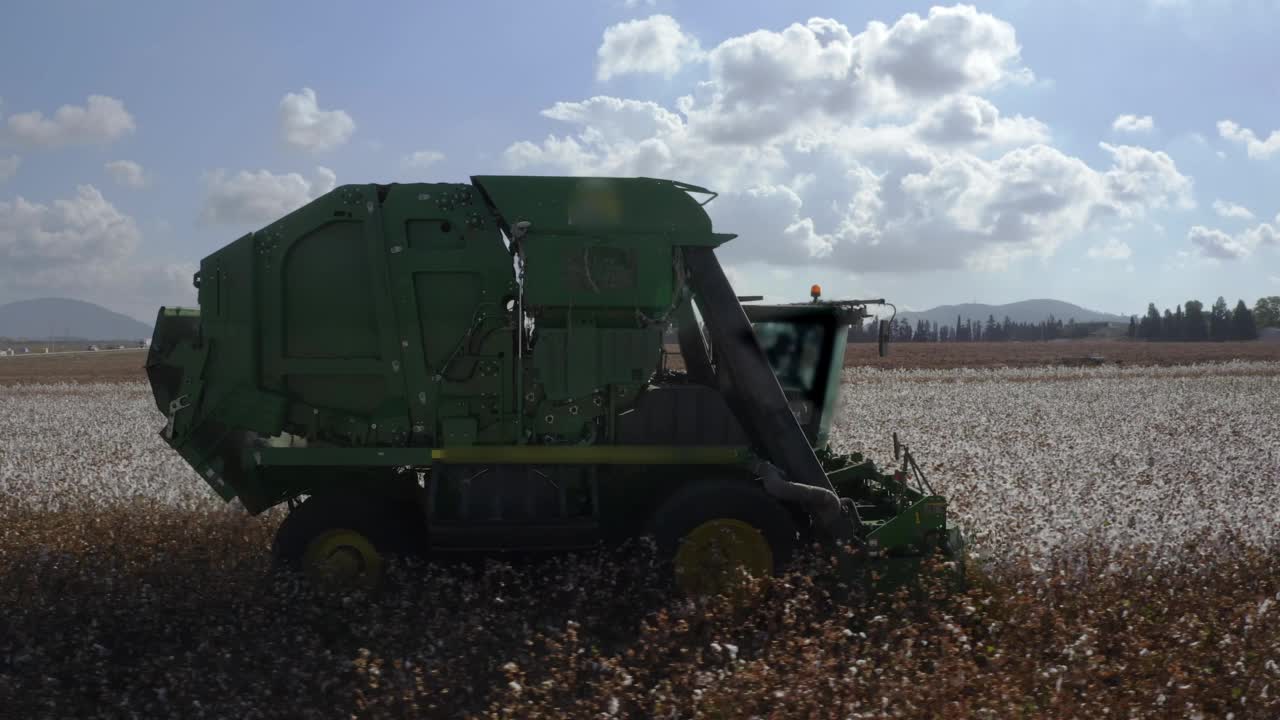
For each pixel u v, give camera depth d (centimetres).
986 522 816
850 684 417
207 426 689
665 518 648
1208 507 893
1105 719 416
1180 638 493
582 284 661
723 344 671
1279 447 1471
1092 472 1164
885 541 645
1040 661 480
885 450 1402
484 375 682
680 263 672
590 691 475
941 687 422
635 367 671
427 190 677
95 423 1978
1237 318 18762
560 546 665
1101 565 640
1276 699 436
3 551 741
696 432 680
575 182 669
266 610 575
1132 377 3794
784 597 553
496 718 414
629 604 609
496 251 677
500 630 555
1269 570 676
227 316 681
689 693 440
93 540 790
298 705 463
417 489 729
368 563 661
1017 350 8100
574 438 679
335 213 675
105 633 559
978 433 1677
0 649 534
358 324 681
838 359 759
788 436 668
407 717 441
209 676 491
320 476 704
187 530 834
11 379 4622
